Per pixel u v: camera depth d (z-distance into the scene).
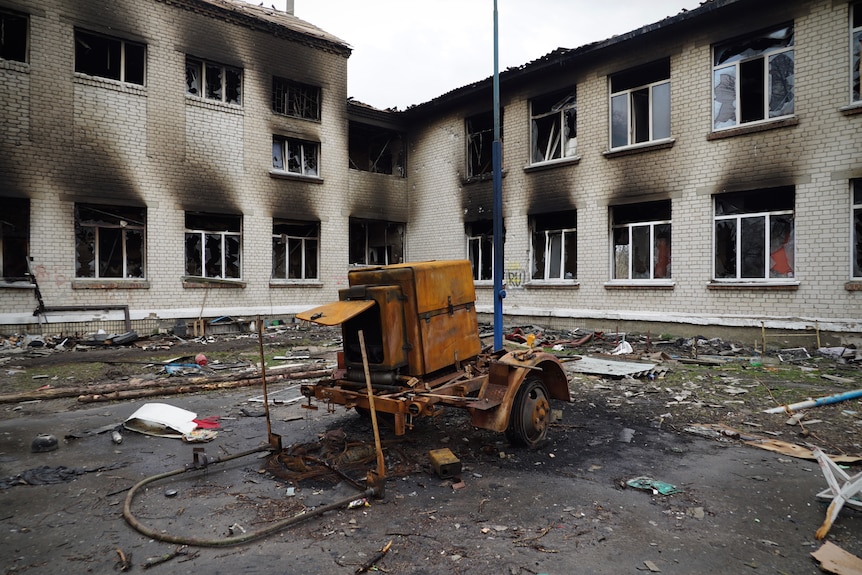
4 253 11.62
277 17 16.55
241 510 3.65
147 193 13.28
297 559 2.99
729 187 11.36
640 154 12.84
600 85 13.59
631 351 10.73
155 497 3.88
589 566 2.90
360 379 4.85
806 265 10.34
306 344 12.54
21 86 11.61
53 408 6.57
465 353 5.29
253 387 7.97
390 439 5.14
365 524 3.41
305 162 16.58
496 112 7.80
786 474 4.28
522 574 2.83
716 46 11.72
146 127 13.27
